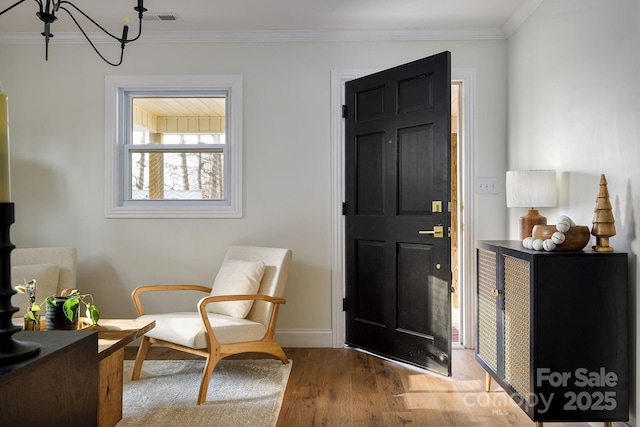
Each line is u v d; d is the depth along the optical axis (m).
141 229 3.88
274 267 3.33
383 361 3.48
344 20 3.60
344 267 3.83
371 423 2.46
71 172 3.89
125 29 2.25
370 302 3.60
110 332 2.44
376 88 3.55
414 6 3.35
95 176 3.89
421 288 3.26
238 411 2.58
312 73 3.83
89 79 3.89
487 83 3.77
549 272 2.13
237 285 3.23
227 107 3.95
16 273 3.31
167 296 3.87
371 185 3.60
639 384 2.09
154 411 2.58
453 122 5.51
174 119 3.99
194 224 3.87
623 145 2.20
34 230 3.89
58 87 3.89
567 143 2.74
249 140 3.85
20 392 0.63
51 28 3.75
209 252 3.87
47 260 3.53
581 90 2.58
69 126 3.89
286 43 3.84
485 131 3.76
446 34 3.77
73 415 0.75
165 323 2.97
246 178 3.86
